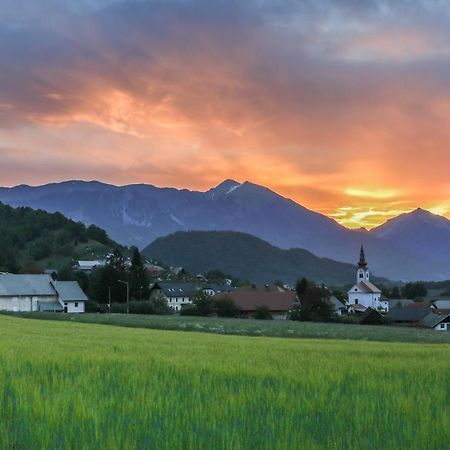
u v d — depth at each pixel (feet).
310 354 93.40
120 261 502.79
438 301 602.03
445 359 84.69
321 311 383.86
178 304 612.29
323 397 47.19
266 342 133.59
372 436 36.52
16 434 35.76
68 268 587.68
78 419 39.32
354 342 145.59
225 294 422.41
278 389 52.47
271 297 446.60
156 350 96.99
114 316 332.19
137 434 35.70
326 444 34.83
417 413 42.09
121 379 57.88
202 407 43.73
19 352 84.02
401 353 98.53
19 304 441.68
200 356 85.56
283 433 35.91
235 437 34.73
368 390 52.85
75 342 114.62
